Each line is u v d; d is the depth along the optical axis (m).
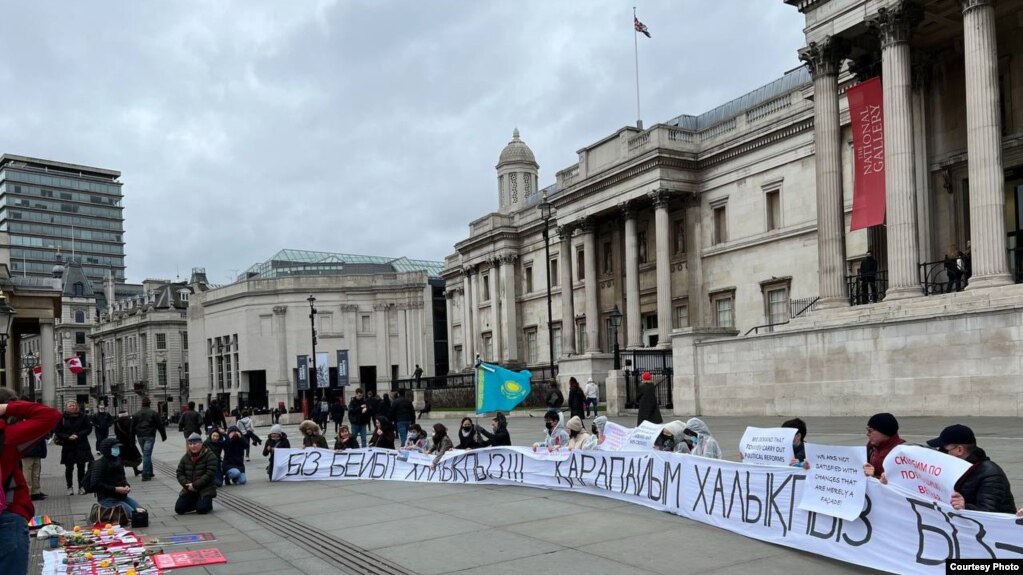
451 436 33.06
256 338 91.56
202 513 15.22
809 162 40.91
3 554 6.45
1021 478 11.77
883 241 31.42
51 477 25.19
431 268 103.19
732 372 30.75
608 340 55.59
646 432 14.23
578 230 58.69
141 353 126.44
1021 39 27.69
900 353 24.38
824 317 28.00
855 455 8.46
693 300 47.72
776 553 9.22
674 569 8.71
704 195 47.72
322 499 16.47
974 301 22.98
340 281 91.19
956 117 29.44
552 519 12.19
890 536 7.99
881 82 28.27
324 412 49.97
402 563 9.82
